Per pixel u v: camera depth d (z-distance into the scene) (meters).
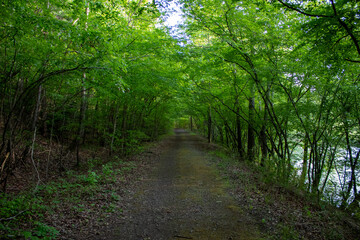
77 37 5.02
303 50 8.36
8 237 3.34
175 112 27.73
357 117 7.87
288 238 4.07
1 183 5.93
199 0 8.44
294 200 6.25
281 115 10.20
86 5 5.72
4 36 5.23
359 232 4.64
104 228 4.41
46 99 8.70
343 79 8.19
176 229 4.53
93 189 6.38
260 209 5.42
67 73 6.50
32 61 5.86
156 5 6.78
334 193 7.26
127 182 7.79
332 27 5.57
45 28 4.88
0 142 7.53
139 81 9.93
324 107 8.61
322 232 4.37
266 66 8.95
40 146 10.42
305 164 11.10
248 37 9.03
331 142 8.92
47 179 7.59
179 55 8.73
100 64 5.57
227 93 13.00
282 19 8.30
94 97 10.41
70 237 3.86
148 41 8.66
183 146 20.89
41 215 4.25
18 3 4.77
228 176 8.85
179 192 7.03
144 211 5.43
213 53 9.11
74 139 11.80
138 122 18.42
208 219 5.02
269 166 8.58
